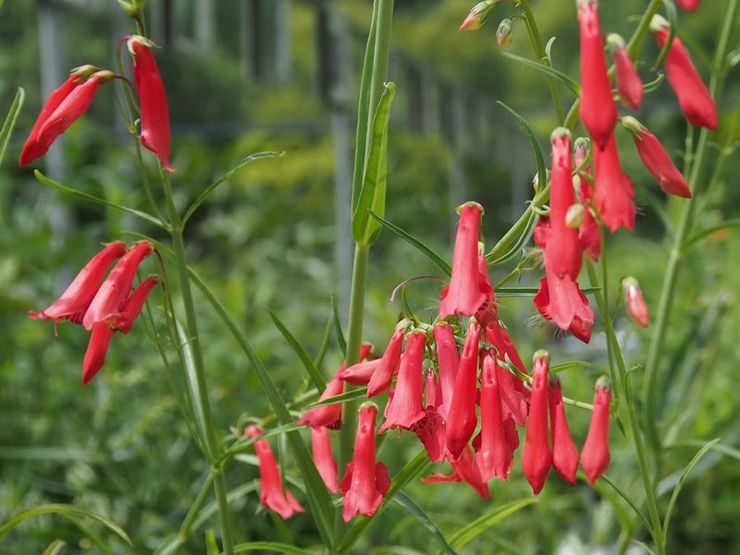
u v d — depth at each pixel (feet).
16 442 18.08
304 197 57.88
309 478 8.98
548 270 7.35
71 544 16.16
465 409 7.27
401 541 16.12
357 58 43.29
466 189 62.18
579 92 7.34
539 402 7.43
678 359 15.11
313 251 46.24
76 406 18.67
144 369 17.24
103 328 8.39
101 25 32.07
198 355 8.90
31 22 31.27
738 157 55.06
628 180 7.20
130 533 15.60
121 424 17.35
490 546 15.98
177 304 21.22
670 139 65.67
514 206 62.54
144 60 8.10
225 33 35.17
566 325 7.09
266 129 50.57
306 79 42.80
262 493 10.02
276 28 37.58
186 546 15.40
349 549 9.06
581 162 7.84
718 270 19.34
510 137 59.67
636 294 8.60
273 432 8.66
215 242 48.70
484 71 54.13
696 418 17.17
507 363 7.74
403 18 52.70
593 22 6.66
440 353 7.73
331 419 8.55
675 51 7.18
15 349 20.89
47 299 22.91
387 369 7.82
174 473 16.57
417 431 7.71
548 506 17.60
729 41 12.85
